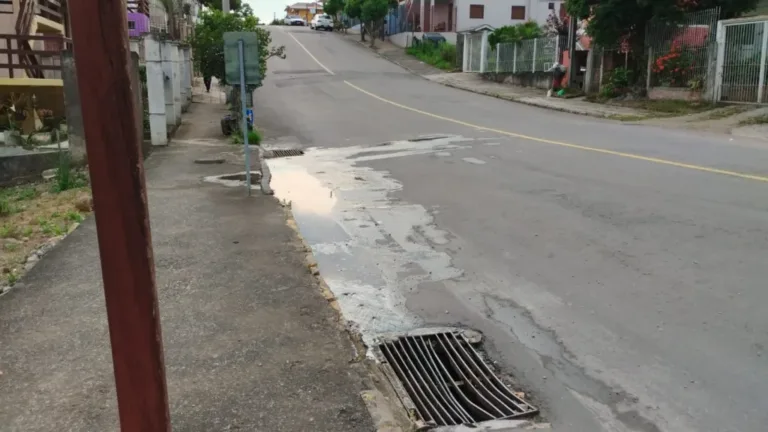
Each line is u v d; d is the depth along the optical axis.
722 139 13.34
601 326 4.60
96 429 3.08
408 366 4.16
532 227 7.14
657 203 7.74
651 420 3.46
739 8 19.73
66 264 5.67
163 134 14.27
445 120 18.72
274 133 17.53
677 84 20.70
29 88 15.27
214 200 8.45
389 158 12.62
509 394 3.79
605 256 6.04
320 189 9.88
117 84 1.47
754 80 18.00
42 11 18.83
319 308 4.61
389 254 6.52
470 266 6.04
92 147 1.50
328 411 3.27
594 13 22.23
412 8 48.53
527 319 4.80
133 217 1.54
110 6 1.45
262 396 3.40
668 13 20.06
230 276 5.30
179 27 33.84
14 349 3.96
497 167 10.88
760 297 4.89
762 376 3.83
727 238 6.28
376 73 35.81
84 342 4.05
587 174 9.76
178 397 3.38
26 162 11.73
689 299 4.94
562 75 25.70
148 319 1.60
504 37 32.47
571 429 3.41
